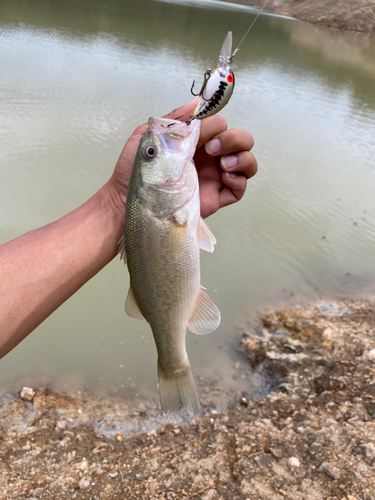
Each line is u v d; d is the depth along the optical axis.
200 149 0.45
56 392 0.89
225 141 0.41
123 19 4.85
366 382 0.86
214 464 0.69
